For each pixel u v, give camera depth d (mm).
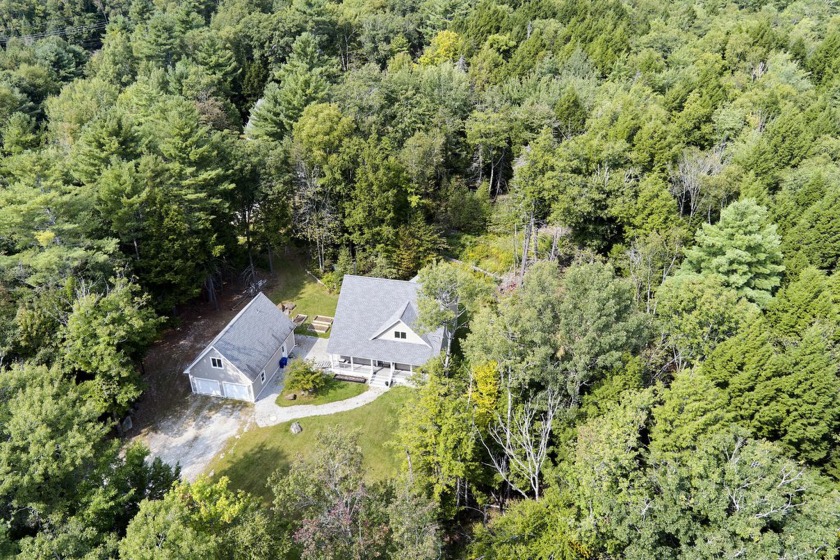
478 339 33219
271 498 33719
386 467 36219
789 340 36469
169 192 45906
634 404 27906
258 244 56344
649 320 35812
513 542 26359
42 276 36281
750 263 42625
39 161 41812
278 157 52344
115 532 23719
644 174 50875
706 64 69438
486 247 57406
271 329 45000
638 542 22578
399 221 54781
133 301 40469
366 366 45000
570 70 68812
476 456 31688
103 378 35531
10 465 23297
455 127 60344
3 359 34219
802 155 53281
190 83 66000
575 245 51344
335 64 79750
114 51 82625
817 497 22609
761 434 31391
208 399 41406
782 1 103250
